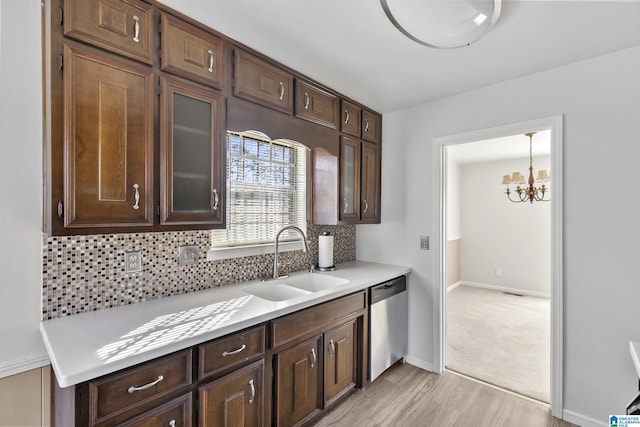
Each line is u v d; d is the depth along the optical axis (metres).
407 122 2.77
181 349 1.24
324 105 2.29
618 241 1.83
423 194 2.68
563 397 2.00
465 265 5.90
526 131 2.16
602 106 1.87
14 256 1.30
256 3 1.40
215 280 2.03
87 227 1.21
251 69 1.79
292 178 2.67
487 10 1.36
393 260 2.89
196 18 1.51
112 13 1.27
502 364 2.75
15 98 1.29
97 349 1.12
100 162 1.24
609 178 1.85
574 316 1.96
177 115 1.48
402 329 2.70
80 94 1.19
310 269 2.60
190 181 1.52
